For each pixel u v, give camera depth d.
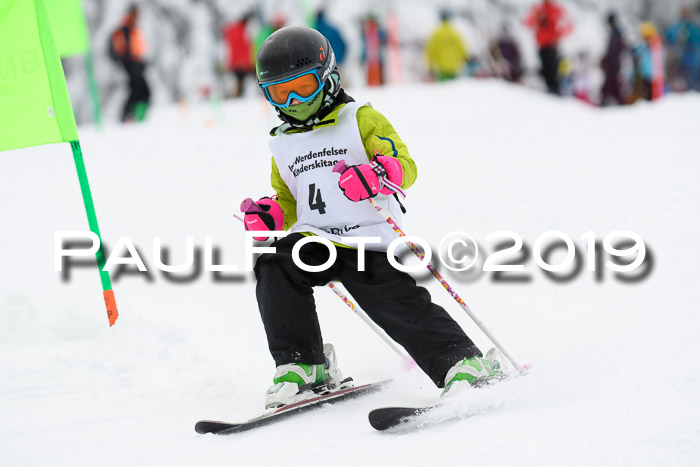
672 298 9.99
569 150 22.80
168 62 58.50
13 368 8.89
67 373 8.84
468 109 31.80
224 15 59.00
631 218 14.94
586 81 50.12
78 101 56.19
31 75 10.41
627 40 41.34
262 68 7.44
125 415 7.59
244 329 10.60
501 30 48.28
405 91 37.56
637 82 41.00
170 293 12.02
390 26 53.22
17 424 7.36
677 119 27.62
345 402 7.60
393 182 7.05
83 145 26.52
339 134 7.66
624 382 6.93
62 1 14.97
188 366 9.20
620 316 9.55
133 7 35.38
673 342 8.05
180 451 6.54
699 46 46.19
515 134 26.14
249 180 21.19
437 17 64.12
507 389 6.82
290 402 7.31
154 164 23.27
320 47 7.46
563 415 6.24
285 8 59.22
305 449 6.29
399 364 9.04
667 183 17.30
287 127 7.91
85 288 12.18
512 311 10.66
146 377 8.78
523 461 5.46
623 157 21.03
